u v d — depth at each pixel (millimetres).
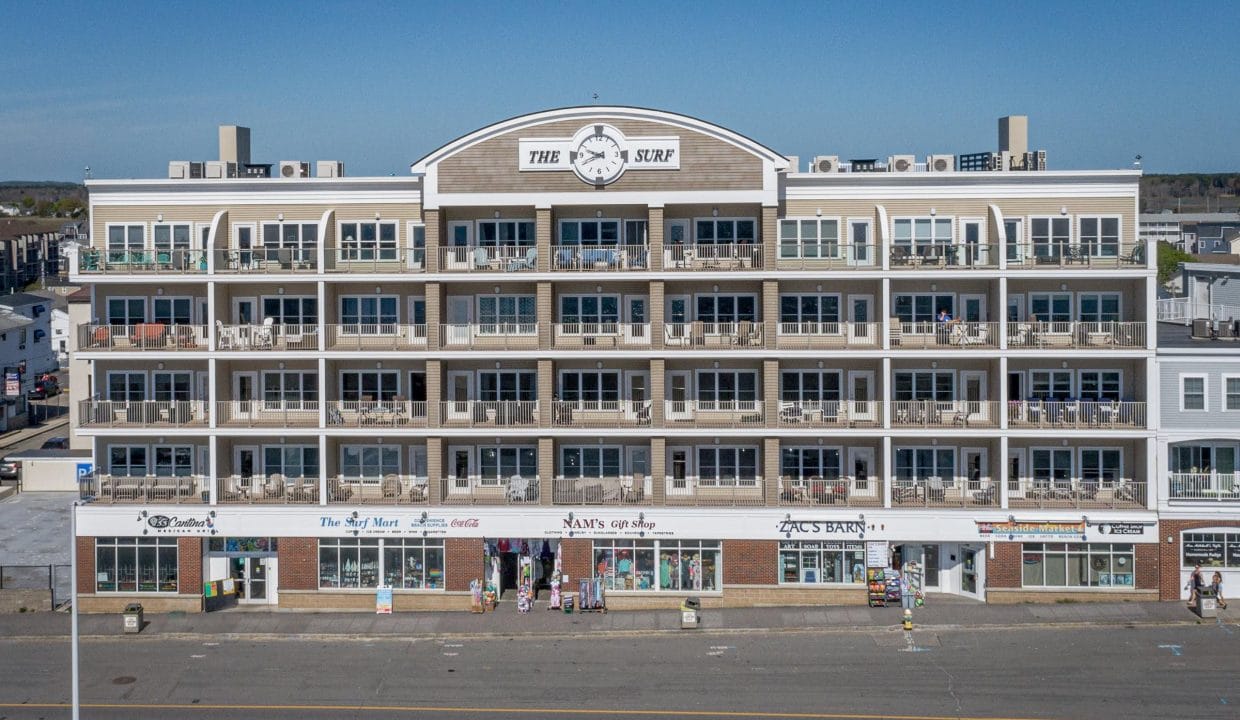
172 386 51906
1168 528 47844
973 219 50375
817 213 50562
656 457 49375
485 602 49031
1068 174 49750
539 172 49188
